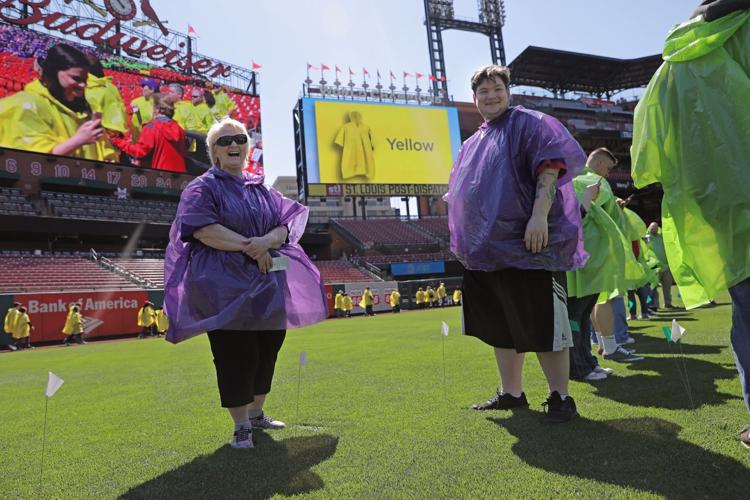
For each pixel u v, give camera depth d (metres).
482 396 3.07
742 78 1.78
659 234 10.10
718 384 2.92
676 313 9.09
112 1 28.12
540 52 45.44
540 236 2.26
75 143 25.12
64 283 20.84
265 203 2.62
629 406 2.53
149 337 17.75
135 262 25.61
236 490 1.68
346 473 1.78
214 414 3.01
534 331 2.36
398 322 14.88
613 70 49.91
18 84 23.81
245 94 32.31
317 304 2.73
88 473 1.94
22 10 25.08
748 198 1.73
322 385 3.86
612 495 1.46
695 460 1.70
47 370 6.88
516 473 1.68
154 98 28.38
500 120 2.56
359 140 34.34
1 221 22.22
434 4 44.78
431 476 1.70
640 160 2.08
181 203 2.40
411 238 39.81
